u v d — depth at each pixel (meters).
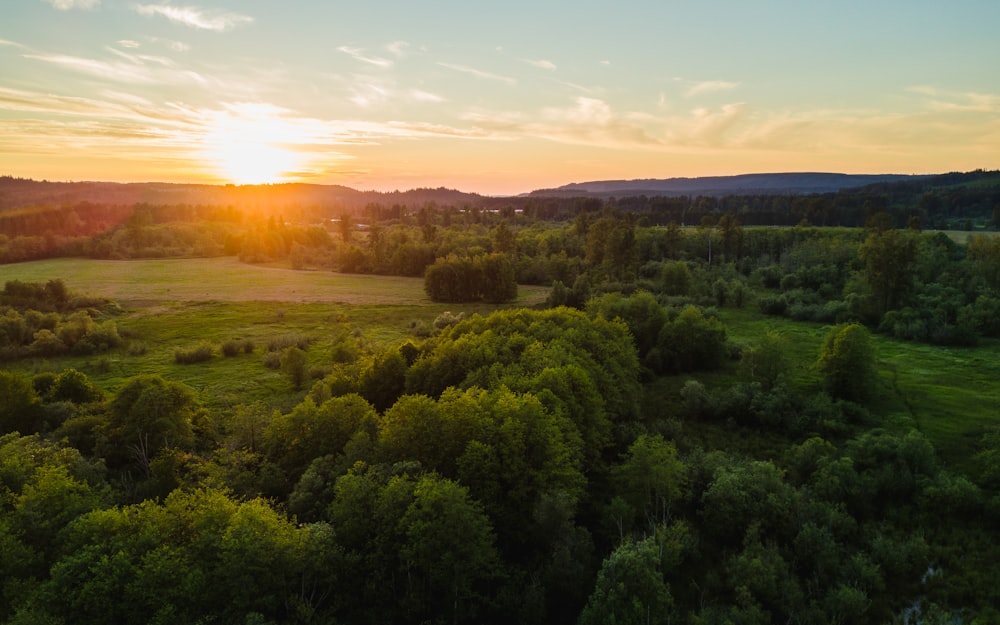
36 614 27.45
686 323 83.44
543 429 42.19
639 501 44.03
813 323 108.50
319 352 103.00
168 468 48.34
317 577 33.41
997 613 34.69
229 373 91.25
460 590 34.28
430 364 64.62
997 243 115.56
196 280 176.25
